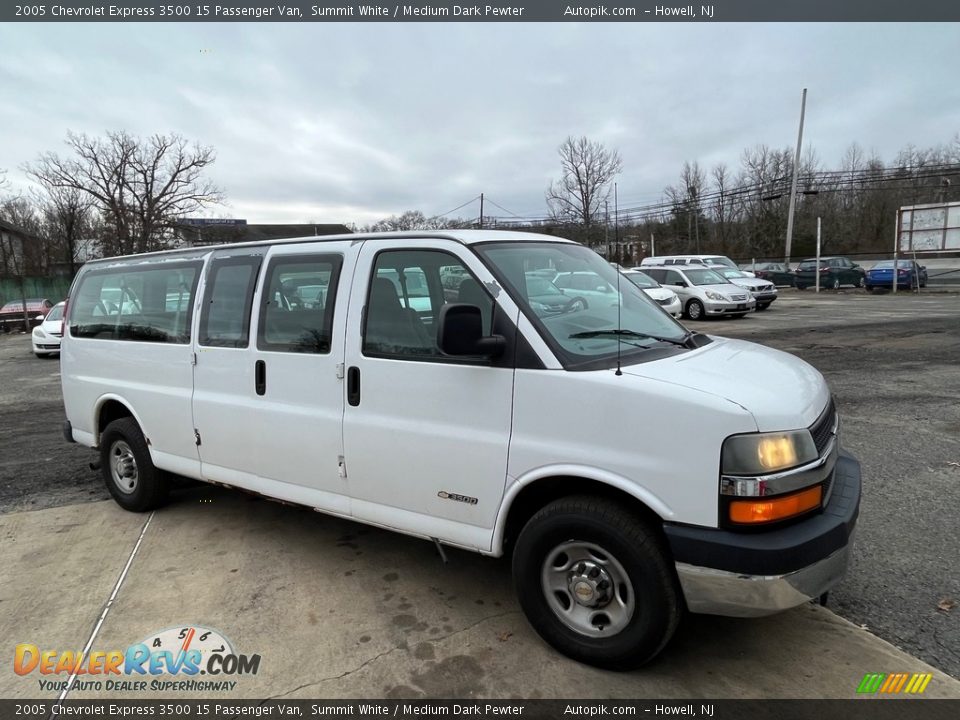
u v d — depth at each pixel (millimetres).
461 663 2881
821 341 12523
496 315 2936
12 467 6141
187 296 4270
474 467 2977
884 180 42469
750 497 2404
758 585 2391
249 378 3855
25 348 18312
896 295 25422
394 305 3289
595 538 2691
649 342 3164
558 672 2799
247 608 3393
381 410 3281
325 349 3490
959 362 9633
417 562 3871
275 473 3809
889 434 6027
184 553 4082
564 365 2768
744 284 20234
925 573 3504
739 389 2594
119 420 4820
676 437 2496
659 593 2574
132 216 49531
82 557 4070
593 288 3445
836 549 2512
